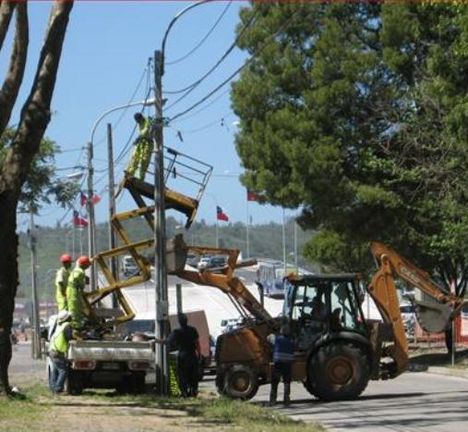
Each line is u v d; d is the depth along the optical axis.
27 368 48.75
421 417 18.94
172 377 23.97
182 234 24.62
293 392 27.75
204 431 15.06
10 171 18.39
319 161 35.81
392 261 25.69
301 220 41.00
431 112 31.61
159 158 24.14
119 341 23.70
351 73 35.72
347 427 17.38
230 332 24.23
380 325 24.61
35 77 18.64
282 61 37.25
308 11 36.88
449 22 27.75
